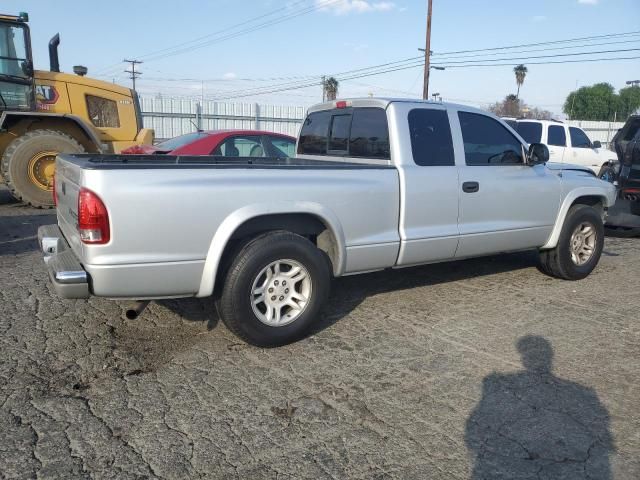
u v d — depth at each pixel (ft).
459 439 9.81
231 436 9.75
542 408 10.92
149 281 11.59
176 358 12.82
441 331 14.82
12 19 31.89
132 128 37.45
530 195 17.95
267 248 12.60
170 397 11.04
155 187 11.32
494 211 17.13
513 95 188.44
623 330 15.19
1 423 9.93
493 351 13.58
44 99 34.22
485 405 10.99
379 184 14.42
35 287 17.57
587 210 19.70
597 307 17.12
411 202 15.07
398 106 15.47
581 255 20.08
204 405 10.77
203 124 98.58
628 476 8.87
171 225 11.52
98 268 11.10
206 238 11.93
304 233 13.94
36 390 11.16
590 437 9.94
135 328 14.48
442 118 16.21
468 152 16.69
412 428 10.13
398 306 16.76
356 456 9.26
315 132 18.95
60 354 12.84
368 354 13.25
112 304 16.14
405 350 13.52
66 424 9.98
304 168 13.29
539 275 20.80
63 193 13.71
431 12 95.61
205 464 8.96
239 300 12.48
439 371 12.43
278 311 13.25
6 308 15.66
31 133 32.27
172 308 15.90
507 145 17.78
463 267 21.68
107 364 12.40
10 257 21.38
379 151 15.83
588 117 213.66
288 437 9.77
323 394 11.30
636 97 208.85
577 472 8.95
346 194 13.78
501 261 22.89
